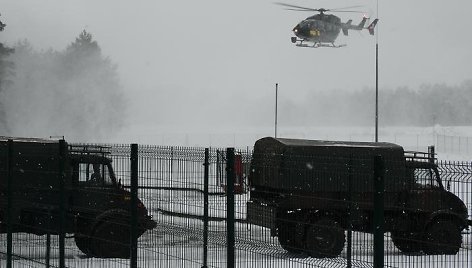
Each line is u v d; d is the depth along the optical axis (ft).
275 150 107.96
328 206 74.84
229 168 60.59
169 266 69.72
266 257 64.90
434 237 90.33
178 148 92.79
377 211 48.98
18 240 92.17
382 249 48.88
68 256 80.64
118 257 78.59
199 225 68.28
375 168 49.24
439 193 94.12
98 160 97.09
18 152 99.25
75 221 83.71
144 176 70.74
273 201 83.30
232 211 60.59
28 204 88.63
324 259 63.57
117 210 82.69
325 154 106.63
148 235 72.79
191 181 68.59
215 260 67.67
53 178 87.25
